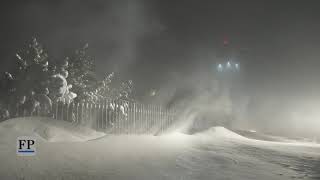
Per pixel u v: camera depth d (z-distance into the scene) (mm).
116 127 13164
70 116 11641
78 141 9023
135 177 5531
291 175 7129
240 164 8062
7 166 5449
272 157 10234
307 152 12930
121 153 7844
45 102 10969
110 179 5227
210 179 5918
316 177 7102
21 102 10828
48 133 8859
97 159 6766
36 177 4996
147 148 9312
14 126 8562
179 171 6391
